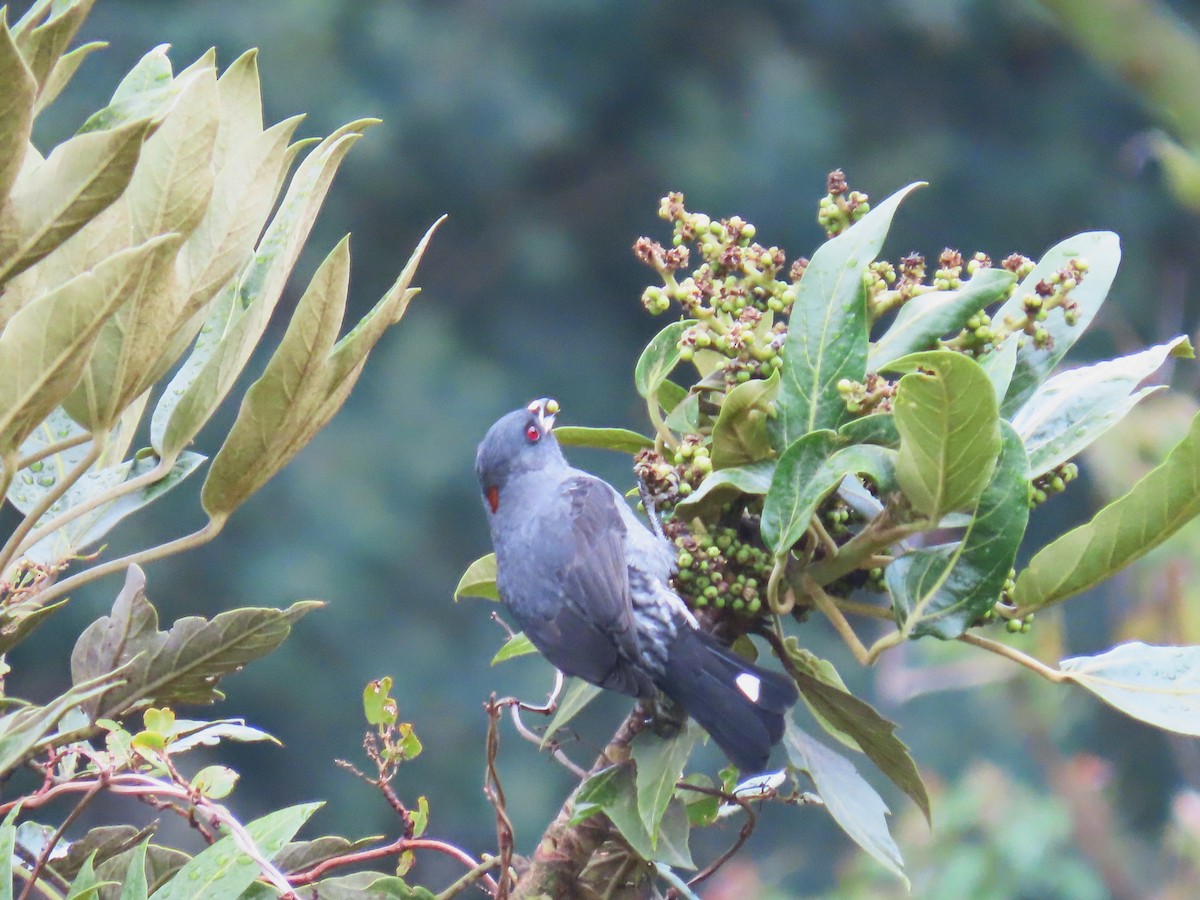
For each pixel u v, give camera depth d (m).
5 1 25.23
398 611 26.59
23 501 5.39
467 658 26.31
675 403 6.22
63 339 4.17
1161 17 5.41
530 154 32.22
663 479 5.59
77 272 4.52
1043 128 33.59
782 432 5.30
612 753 5.68
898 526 5.14
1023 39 33.97
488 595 7.49
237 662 5.18
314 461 27.31
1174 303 14.60
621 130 33.34
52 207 4.08
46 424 5.51
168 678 5.16
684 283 5.59
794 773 5.66
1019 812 15.22
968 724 21.28
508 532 7.45
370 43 31.28
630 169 33.09
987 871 14.91
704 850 20.88
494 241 32.25
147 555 4.86
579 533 6.83
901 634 5.12
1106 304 29.19
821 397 5.26
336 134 5.13
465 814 24.48
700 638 6.01
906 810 16.00
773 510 5.06
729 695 5.78
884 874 15.38
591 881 5.44
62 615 24.41
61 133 28.30
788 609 5.43
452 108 31.39
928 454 4.83
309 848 5.18
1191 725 4.92
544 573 6.82
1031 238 33.34
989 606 5.03
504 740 24.81
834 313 5.28
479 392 29.66
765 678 5.86
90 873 4.48
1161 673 5.11
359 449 27.97
